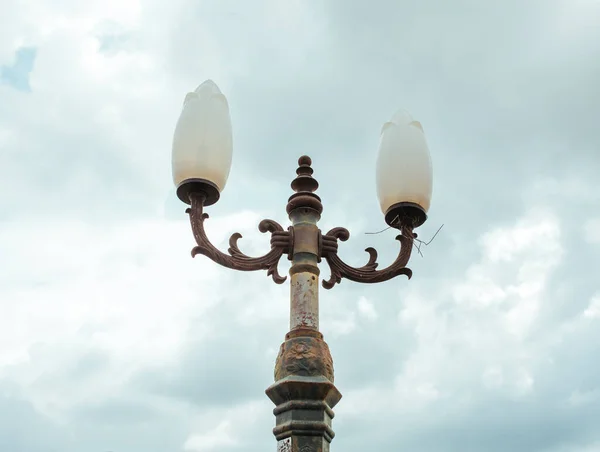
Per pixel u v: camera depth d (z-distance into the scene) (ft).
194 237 15.78
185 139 16.30
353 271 16.34
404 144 17.29
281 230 16.24
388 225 17.21
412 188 16.96
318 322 15.67
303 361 14.94
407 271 16.69
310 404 14.60
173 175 16.46
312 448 14.28
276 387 14.79
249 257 15.85
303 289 15.79
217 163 16.25
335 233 16.49
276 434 14.66
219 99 16.87
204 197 16.24
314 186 16.94
